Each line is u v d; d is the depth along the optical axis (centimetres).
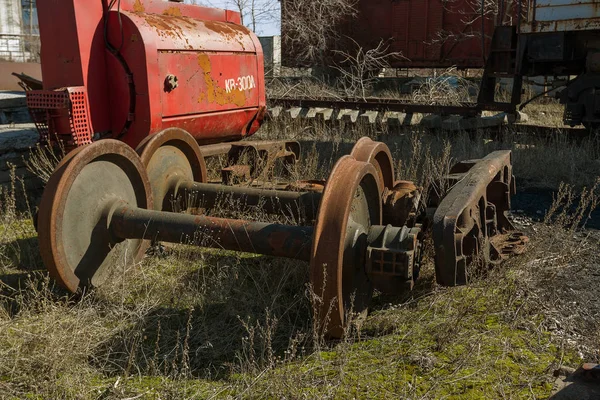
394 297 474
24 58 2383
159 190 540
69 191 425
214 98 689
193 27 671
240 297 461
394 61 2016
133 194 493
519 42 1124
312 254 367
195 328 422
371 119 1162
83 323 405
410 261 387
